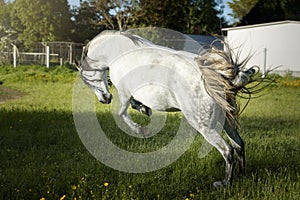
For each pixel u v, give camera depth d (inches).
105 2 1015.0
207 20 956.6
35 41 1222.3
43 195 177.9
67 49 1082.1
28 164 219.6
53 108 398.3
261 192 182.5
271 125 353.4
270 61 1032.8
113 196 174.4
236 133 198.5
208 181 199.8
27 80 679.7
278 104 470.9
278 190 181.8
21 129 301.4
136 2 754.2
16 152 244.5
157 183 193.3
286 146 275.1
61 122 328.8
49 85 629.3
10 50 1090.7
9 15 1279.5
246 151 247.0
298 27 1003.9
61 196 180.7
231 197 180.1
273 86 648.4
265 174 203.2
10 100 486.6
